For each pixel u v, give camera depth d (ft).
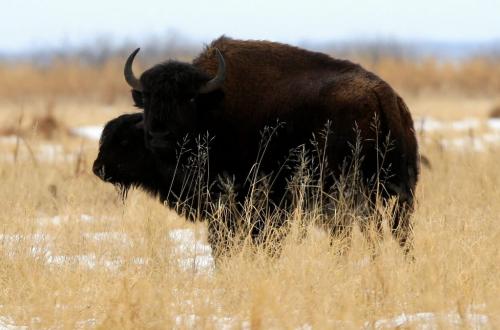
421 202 115.03
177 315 82.12
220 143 109.81
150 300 81.25
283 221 108.06
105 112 414.00
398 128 101.55
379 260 89.51
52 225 119.03
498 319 76.69
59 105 504.43
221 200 107.14
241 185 110.42
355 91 102.94
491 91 566.77
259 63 110.83
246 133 109.70
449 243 92.73
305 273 86.22
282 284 84.17
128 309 78.38
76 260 95.09
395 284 85.25
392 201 99.30
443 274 85.87
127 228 109.09
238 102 109.91
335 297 82.69
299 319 78.59
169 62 108.47
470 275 85.97
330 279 86.43
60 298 85.05
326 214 102.27
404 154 101.91
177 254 100.37
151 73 106.63
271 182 109.09
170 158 109.50
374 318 78.28
